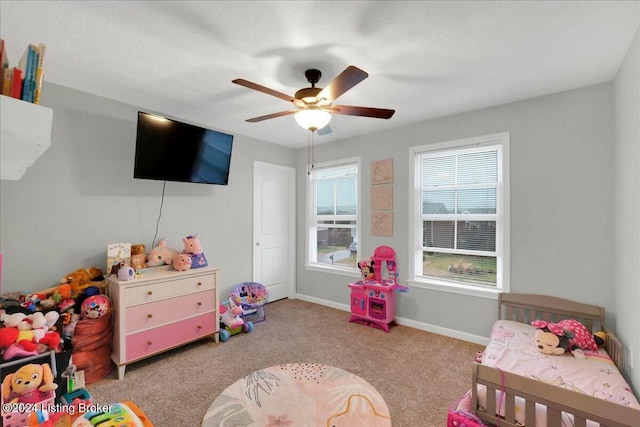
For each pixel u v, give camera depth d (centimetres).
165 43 181
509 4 146
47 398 148
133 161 285
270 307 403
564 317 244
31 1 144
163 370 236
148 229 296
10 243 220
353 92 250
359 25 163
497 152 288
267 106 285
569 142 245
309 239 439
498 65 206
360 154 377
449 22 160
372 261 350
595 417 120
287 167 440
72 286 227
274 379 210
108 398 200
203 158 306
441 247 323
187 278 268
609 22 159
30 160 70
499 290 283
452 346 281
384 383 219
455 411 146
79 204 252
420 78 225
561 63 203
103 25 164
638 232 166
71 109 246
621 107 204
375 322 327
